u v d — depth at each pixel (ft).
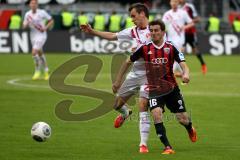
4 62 258.16
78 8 353.31
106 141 101.76
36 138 94.27
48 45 301.63
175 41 192.95
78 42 301.84
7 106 139.33
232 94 163.84
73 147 96.32
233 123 120.67
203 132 110.93
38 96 155.63
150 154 91.09
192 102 147.95
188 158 88.33
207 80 199.72
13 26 312.29
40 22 200.03
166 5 350.84
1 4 332.60
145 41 98.73
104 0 366.63
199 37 312.71
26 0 321.73
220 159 87.86
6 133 107.65
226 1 350.84
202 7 345.51
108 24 327.67
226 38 315.58
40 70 209.26
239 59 293.02
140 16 100.78
